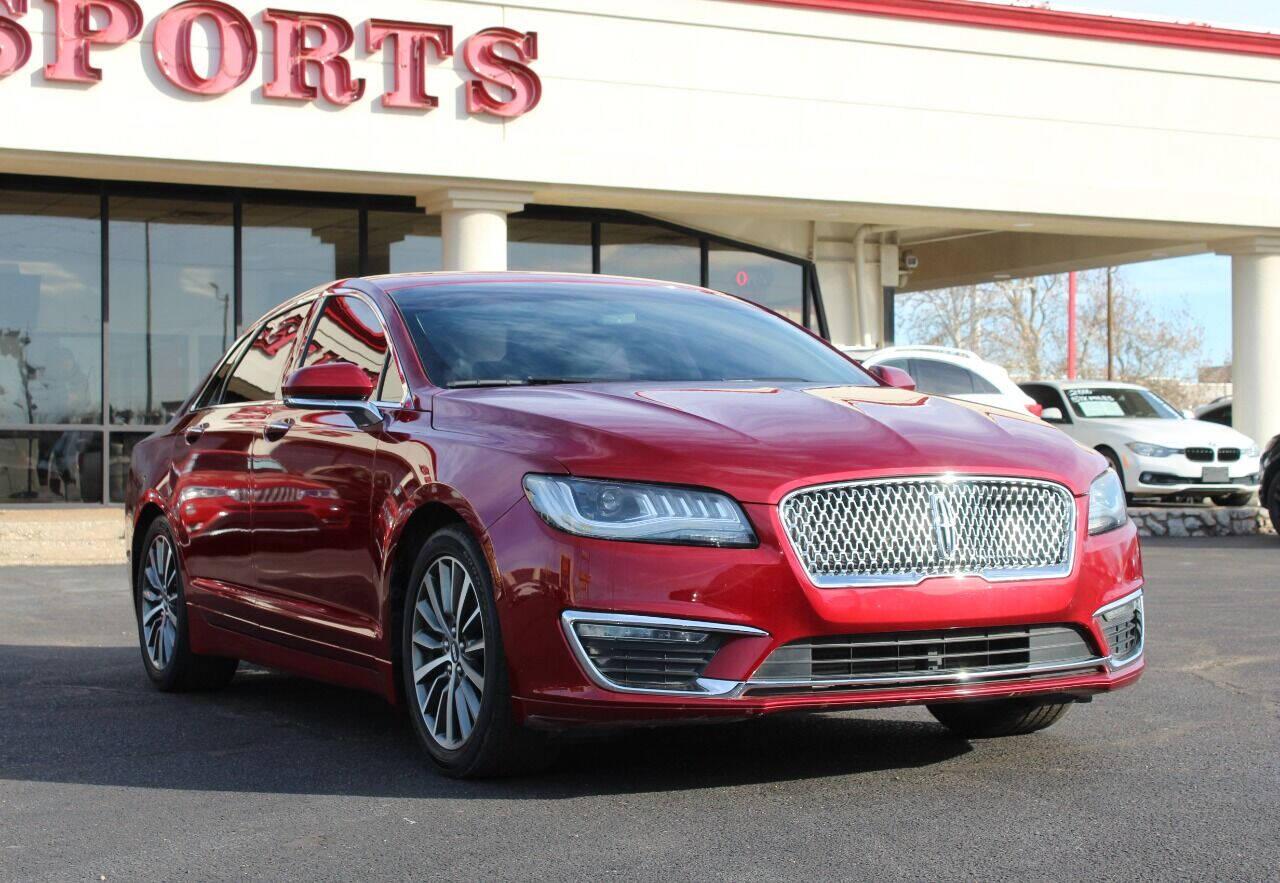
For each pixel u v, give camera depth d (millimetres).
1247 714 5836
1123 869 3740
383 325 5660
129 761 5195
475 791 4609
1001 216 19016
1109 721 5703
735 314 6227
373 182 16094
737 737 5414
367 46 15586
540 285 6066
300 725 5852
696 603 4234
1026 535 4551
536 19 16328
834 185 17781
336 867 3863
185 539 6535
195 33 14984
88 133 14664
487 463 4605
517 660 4398
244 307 17734
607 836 4074
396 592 5031
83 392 17188
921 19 18141
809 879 3672
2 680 7039
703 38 17094
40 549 13680
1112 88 19188
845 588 4305
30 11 14477
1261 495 16438
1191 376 67562
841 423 4695
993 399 16109
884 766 4918
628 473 4348
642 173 16812
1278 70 20000
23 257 16953
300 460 5648
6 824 4367
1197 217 19656
